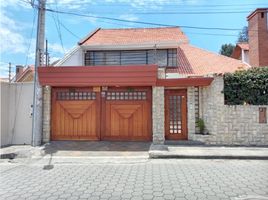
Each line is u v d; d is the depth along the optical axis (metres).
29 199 6.73
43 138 14.57
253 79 14.12
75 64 19.75
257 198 6.56
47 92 14.69
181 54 22.80
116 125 14.61
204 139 13.99
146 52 20.41
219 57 22.62
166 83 14.16
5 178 8.66
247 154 11.54
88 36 21.55
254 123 13.88
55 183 8.02
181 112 14.79
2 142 13.96
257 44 21.91
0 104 13.88
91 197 6.80
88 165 10.45
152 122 14.41
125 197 6.76
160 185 7.67
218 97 13.96
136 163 10.70
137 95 14.59
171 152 11.89
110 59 20.62
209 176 8.55
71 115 14.75
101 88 14.63
